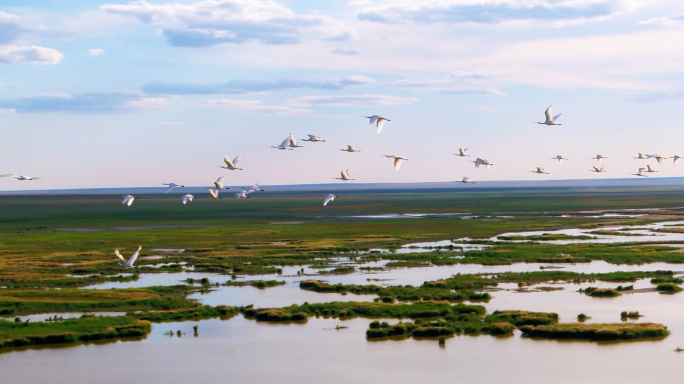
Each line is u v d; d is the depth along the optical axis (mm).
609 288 69000
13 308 63188
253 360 49156
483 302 64500
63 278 79062
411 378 45406
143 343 53219
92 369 47625
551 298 65750
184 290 72000
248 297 68625
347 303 62812
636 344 51000
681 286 70562
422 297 66375
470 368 46812
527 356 48906
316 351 50844
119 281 78188
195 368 47719
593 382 44312
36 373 46844
